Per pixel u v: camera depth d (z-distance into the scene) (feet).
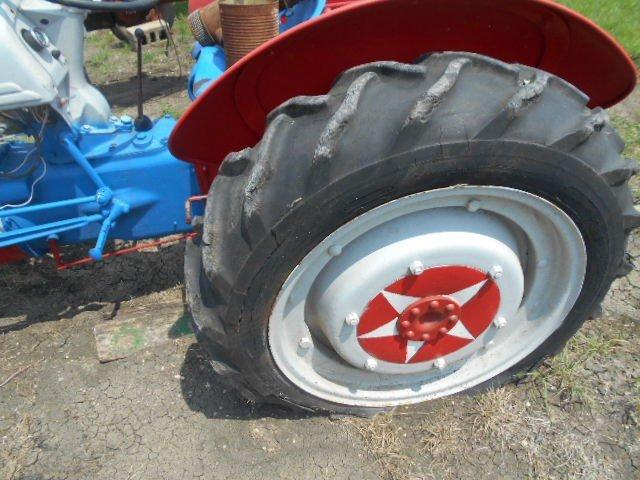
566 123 4.17
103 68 15.19
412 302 4.86
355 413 5.83
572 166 4.27
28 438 5.75
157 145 5.93
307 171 3.92
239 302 4.40
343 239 4.42
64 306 7.36
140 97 6.42
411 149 3.87
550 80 4.25
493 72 4.14
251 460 5.54
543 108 4.11
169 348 6.66
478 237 4.73
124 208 5.88
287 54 4.37
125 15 7.52
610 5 18.04
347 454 5.58
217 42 6.97
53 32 5.65
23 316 7.21
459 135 3.89
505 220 4.94
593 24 4.31
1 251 6.13
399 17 4.13
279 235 4.06
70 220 5.75
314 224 4.07
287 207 3.97
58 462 5.55
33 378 6.39
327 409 5.73
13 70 4.75
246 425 5.84
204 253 4.32
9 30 4.77
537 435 5.68
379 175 3.92
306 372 5.38
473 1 3.96
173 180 6.01
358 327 4.92
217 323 4.58
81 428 5.85
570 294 5.37
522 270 5.43
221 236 4.29
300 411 5.83
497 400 5.98
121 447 5.67
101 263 7.99
